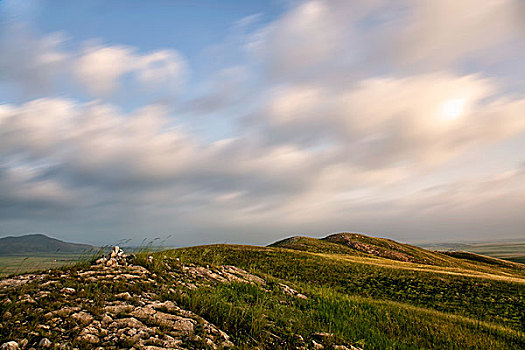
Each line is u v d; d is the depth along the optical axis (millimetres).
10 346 6910
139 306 9977
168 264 16266
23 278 11234
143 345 7711
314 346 10039
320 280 36219
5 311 8398
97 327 8242
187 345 8203
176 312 9977
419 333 14617
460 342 14086
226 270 18719
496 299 28656
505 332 16484
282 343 9820
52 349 7102
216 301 11758
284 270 39719
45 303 9172
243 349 8805
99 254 14914
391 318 16016
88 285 11070
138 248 16422
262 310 12141
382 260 59625
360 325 13773
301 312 13898
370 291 32188
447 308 26812
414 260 85375
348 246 92562
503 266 98125
